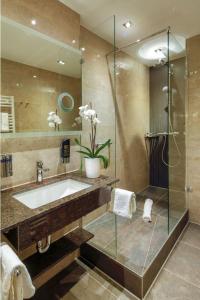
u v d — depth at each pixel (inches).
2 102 46.1
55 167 61.9
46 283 56.9
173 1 59.3
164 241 66.2
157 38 78.6
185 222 86.5
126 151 91.5
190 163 89.0
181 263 63.6
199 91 83.8
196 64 83.5
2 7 44.9
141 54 90.4
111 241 66.5
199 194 87.7
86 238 61.5
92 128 73.8
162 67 100.5
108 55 81.4
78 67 66.7
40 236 37.4
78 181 58.2
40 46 53.6
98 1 58.3
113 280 57.7
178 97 91.8
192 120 87.1
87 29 71.9
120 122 88.8
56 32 57.5
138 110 99.8
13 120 48.4
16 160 51.2
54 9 56.4
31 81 52.1
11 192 47.1
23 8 48.9
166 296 51.6
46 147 58.6
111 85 83.5
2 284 26.8
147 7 61.9
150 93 106.9
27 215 35.8
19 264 26.8
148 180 104.3
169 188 93.2
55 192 55.8
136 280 51.6
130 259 57.9
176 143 94.0
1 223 32.9
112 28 72.7
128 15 65.9
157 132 103.9
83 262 65.4
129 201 57.7
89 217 72.6
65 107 62.6
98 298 52.0
